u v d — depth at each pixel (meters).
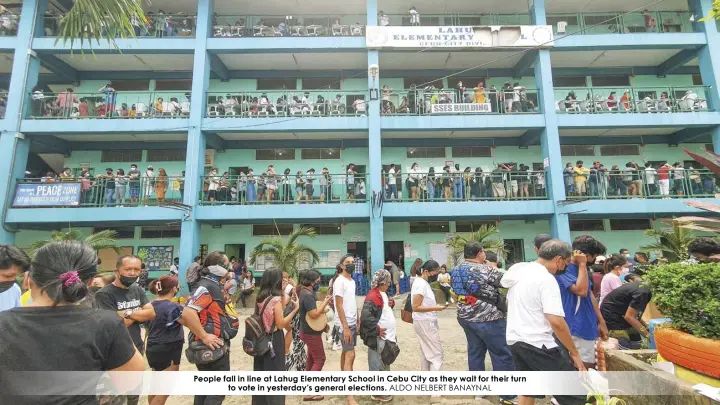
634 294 3.94
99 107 13.84
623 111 14.24
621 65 15.95
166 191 14.51
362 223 15.66
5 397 1.45
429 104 14.39
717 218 2.88
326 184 13.80
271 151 16.14
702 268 2.48
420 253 15.56
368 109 14.02
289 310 4.23
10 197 12.70
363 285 14.04
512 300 3.26
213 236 15.45
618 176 13.38
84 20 5.07
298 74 16.22
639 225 15.30
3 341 1.49
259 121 13.78
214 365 3.41
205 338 3.25
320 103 14.55
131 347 1.75
